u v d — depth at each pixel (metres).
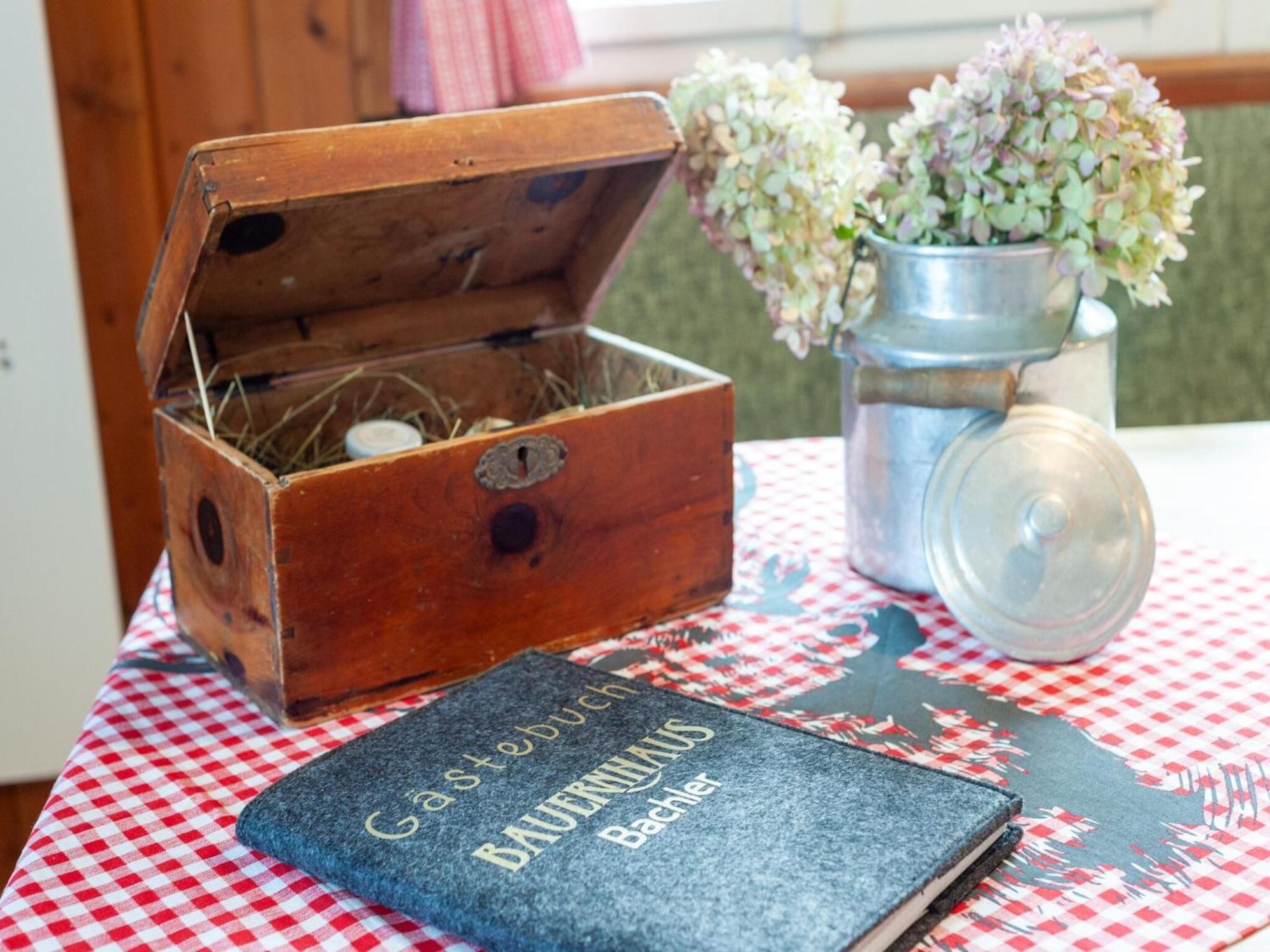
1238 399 1.93
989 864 0.77
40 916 0.77
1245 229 1.86
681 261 1.85
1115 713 0.96
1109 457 1.04
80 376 1.86
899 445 1.12
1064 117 1.01
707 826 0.77
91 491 1.90
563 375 1.33
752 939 0.67
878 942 0.70
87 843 0.85
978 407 1.04
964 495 1.04
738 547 1.26
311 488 0.95
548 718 0.90
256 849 0.82
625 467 1.09
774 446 1.51
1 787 2.06
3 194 1.76
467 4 1.77
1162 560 1.19
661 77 2.02
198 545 1.07
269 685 0.99
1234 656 1.03
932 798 0.79
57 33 1.84
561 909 0.70
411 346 1.26
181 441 1.07
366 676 1.01
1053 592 1.02
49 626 1.94
